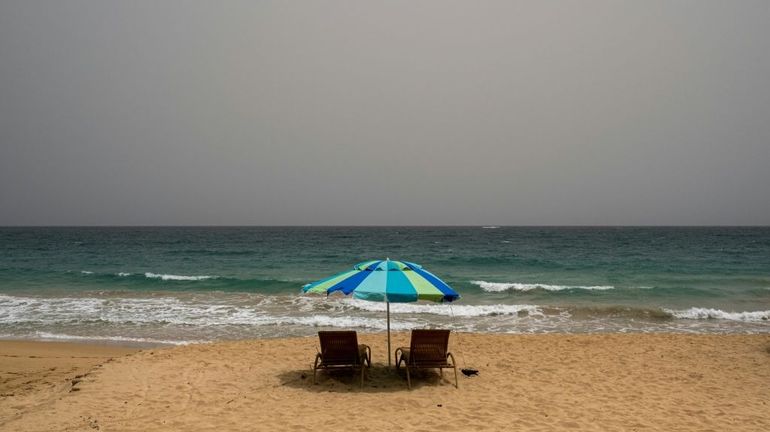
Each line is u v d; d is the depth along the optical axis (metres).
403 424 6.02
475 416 6.37
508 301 19.23
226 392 7.42
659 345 11.30
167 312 16.30
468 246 60.53
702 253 45.44
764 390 7.80
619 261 36.66
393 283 6.84
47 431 5.73
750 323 15.19
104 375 8.30
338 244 65.94
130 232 135.38
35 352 11.16
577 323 15.03
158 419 6.16
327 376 8.35
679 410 6.71
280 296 19.48
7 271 29.06
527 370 9.04
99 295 20.19
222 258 40.66
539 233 119.06
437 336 7.67
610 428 5.96
